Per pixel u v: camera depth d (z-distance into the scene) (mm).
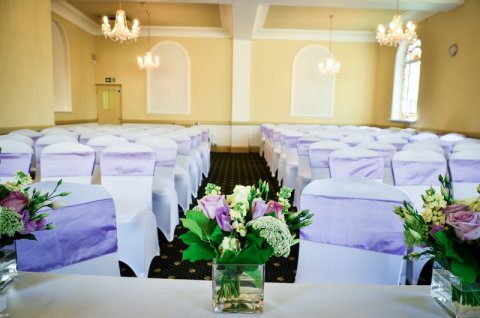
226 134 11820
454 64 7684
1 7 5527
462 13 7387
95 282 1157
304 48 11484
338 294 1113
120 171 3100
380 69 11344
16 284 1136
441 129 8172
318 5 7258
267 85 11617
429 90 8695
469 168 3160
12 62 5812
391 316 990
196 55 11531
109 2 8719
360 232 1634
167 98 11703
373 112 11766
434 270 1080
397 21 7012
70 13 9469
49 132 5312
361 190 1647
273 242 899
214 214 946
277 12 9266
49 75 6922
